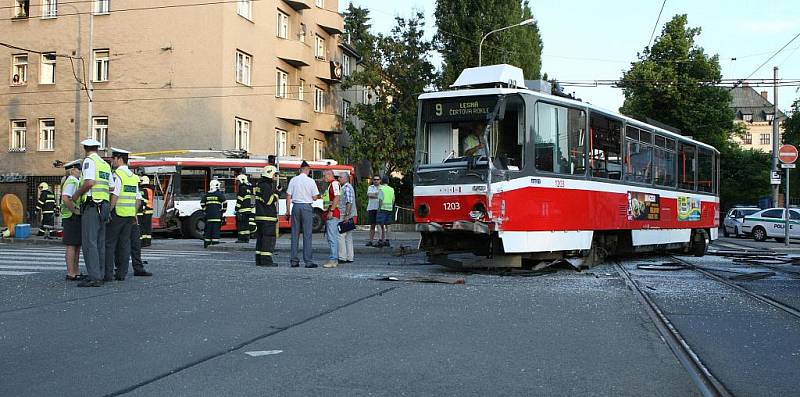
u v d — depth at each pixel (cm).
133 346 657
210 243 2016
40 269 1327
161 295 970
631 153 1600
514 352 643
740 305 943
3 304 894
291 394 505
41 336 702
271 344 666
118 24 3362
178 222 2578
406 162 4062
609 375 566
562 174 1334
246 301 917
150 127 3306
